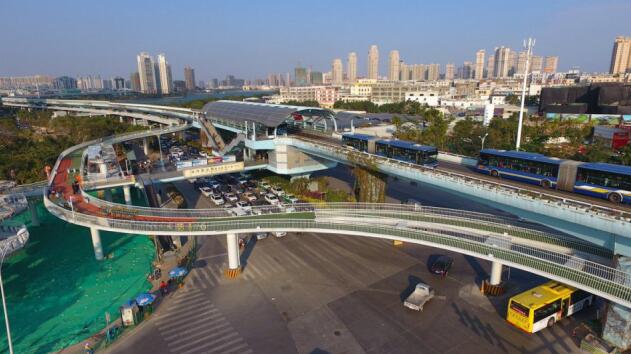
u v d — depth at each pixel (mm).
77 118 147625
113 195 79938
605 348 30328
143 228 43031
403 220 43094
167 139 139625
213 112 107250
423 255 49500
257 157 85000
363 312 37500
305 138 76188
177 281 43969
